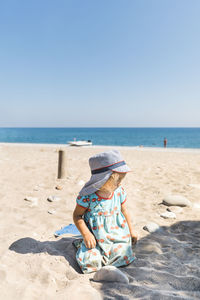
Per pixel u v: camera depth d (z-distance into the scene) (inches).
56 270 83.0
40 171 286.0
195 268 87.5
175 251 102.3
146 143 2154.3
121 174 85.6
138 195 192.1
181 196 179.0
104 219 89.3
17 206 161.2
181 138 3181.6
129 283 78.1
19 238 110.5
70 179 245.3
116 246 88.2
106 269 77.0
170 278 80.6
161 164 367.2
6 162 349.7
